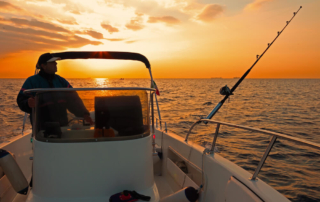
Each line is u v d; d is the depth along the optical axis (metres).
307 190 4.27
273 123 13.20
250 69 2.81
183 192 2.38
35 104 1.94
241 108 20.28
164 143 3.85
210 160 2.40
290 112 18.03
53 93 1.88
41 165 1.87
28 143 3.63
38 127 1.91
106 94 1.92
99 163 1.88
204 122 2.79
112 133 1.92
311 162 5.56
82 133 1.90
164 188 3.29
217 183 2.22
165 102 23.73
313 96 36.44
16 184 2.10
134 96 1.97
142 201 1.83
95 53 3.23
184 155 3.07
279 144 7.02
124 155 1.92
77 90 1.88
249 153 6.20
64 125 1.89
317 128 11.70
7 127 11.12
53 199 1.85
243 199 1.77
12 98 27.98
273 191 1.72
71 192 1.85
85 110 1.91
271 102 26.16
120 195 1.83
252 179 1.90
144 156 2.00
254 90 54.47
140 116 2.00
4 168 2.05
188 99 27.25
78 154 1.86
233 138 7.60
